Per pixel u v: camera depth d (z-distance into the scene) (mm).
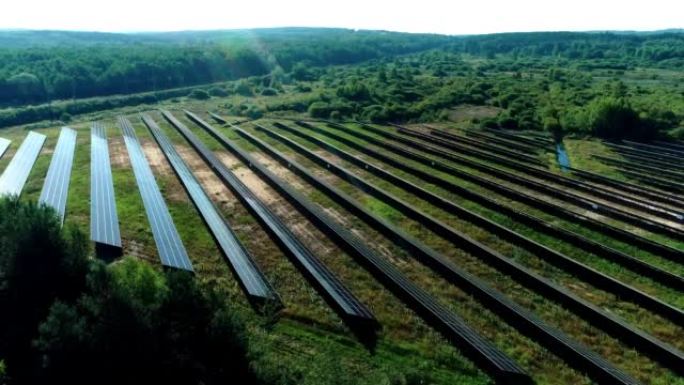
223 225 43156
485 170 61062
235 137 77562
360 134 78750
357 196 52375
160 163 63125
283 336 28828
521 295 34375
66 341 21250
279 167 62062
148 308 23156
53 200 46906
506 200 51406
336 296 32156
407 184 54406
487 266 38156
